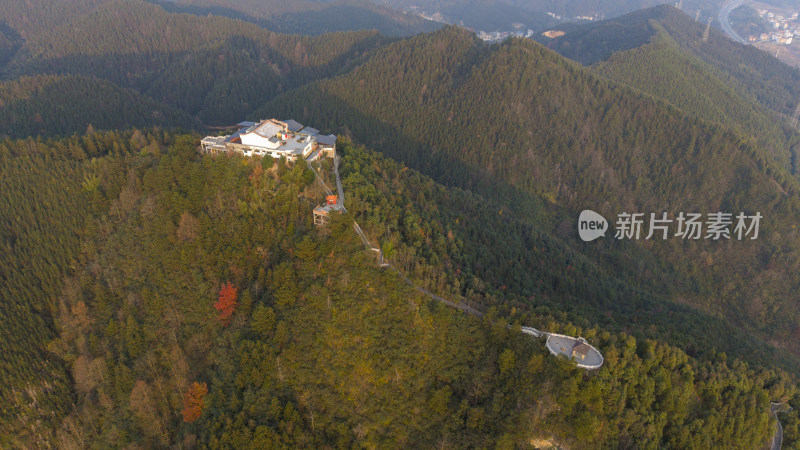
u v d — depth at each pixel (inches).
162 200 5457.7
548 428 3976.4
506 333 4475.9
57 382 4741.6
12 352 4830.2
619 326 5349.4
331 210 5022.1
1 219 5600.4
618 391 4037.9
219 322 4719.5
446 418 4227.4
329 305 4490.7
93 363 4618.6
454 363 4451.3
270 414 4062.5
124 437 4365.2
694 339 5423.2
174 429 4397.1
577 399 3971.5
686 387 4330.7
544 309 5044.3
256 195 5295.3
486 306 4936.0
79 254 5502.0
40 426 4574.3
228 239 5113.2
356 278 4690.0
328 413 4163.4
